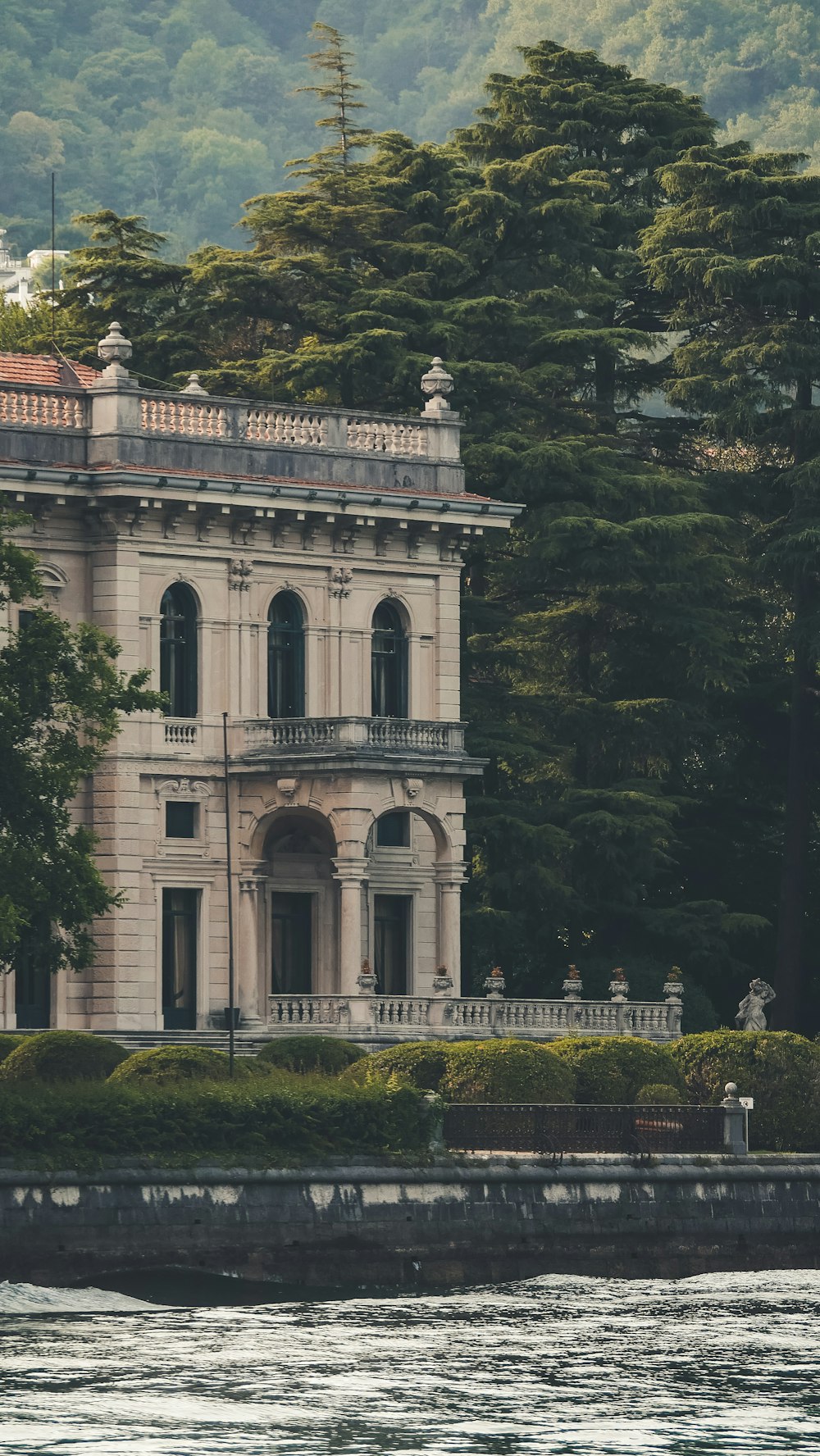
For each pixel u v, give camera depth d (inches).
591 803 7824.8
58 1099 5221.5
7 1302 5004.9
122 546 6855.3
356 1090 5511.8
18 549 5580.7
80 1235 5142.7
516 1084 5826.8
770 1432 4195.4
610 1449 4074.8
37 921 5541.3
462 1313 5113.2
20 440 6786.4
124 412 6889.8
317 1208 5359.3
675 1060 6097.4
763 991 6904.5
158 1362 4574.3
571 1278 5536.4
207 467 7012.8
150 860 6899.6
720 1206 5728.3
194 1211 5246.1
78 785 6875.0
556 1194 5580.7
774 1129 5999.0
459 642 7544.3
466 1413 4276.6
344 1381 4468.5
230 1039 6102.4
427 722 7135.8
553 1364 4635.8
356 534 7244.1
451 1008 6796.3
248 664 7081.7
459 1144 5600.4
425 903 7268.7
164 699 5634.8
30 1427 4121.6
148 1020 6865.2
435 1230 5462.6
